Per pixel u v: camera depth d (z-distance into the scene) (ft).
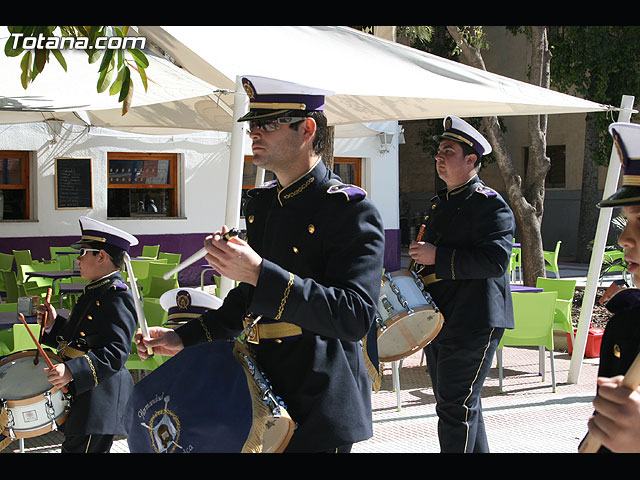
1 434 14.24
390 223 65.21
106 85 12.75
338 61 17.54
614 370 7.62
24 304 20.42
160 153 57.26
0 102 20.58
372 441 20.77
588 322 28.27
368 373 10.55
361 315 9.10
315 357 9.57
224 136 58.80
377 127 63.26
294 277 8.83
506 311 16.49
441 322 15.98
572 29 56.59
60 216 53.36
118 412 14.89
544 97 22.52
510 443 20.34
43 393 14.16
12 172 52.31
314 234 9.71
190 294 17.49
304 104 9.91
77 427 14.46
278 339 9.71
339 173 63.67
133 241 15.49
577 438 20.88
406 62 19.90
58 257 42.50
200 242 58.23
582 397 26.09
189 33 15.70
